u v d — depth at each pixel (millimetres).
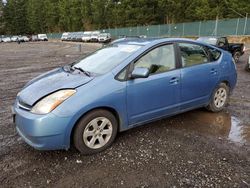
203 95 5086
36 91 3732
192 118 5195
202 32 38750
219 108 5531
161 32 46719
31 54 22859
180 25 42688
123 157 3703
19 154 3785
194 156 3732
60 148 3551
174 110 4656
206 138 4309
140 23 55562
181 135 4410
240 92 7328
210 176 3273
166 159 3648
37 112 3443
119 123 4020
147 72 3902
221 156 3742
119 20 61625
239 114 5461
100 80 3775
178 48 4699
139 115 4172
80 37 59562
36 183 3137
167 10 51500
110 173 3330
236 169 3424
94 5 71375
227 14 42656
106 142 3898
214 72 5195
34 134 3396
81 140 3652
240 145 4082
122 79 3924
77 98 3527
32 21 100688
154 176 3268
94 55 4852
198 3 46688
